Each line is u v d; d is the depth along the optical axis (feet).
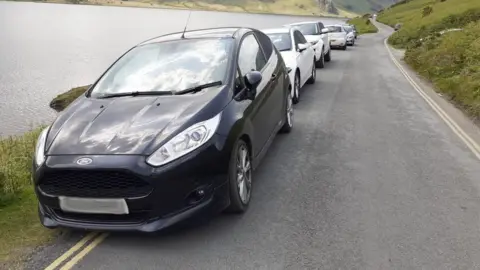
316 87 41.16
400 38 113.19
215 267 11.59
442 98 35.94
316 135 24.16
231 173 13.52
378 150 21.35
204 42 17.56
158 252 12.45
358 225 13.62
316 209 14.82
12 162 21.16
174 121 12.96
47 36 248.73
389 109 31.12
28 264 12.11
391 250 12.15
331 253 12.09
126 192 11.88
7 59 147.64
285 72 22.63
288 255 12.05
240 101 15.14
